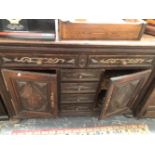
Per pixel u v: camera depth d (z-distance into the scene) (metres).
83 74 1.34
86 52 1.19
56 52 1.17
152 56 1.29
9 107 1.50
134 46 1.18
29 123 1.71
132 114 1.80
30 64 1.23
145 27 1.21
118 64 1.31
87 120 1.77
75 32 1.13
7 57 1.16
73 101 1.56
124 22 1.13
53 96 1.39
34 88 1.32
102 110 1.50
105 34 1.17
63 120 1.75
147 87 1.51
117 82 1.27
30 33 1.09
